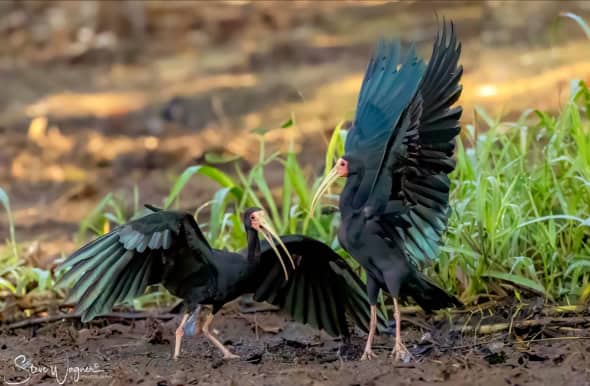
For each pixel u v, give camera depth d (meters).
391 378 9.29
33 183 20.08
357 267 12.04
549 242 11.53
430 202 9.92
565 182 12.09
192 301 10.30
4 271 12.86
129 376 9.71
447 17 28.03
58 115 24.91
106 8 32.41
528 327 10.66
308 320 10.87
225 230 13.84
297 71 26.83
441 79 9.67
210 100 24.89
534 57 22.16
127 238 9.51
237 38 31.45
